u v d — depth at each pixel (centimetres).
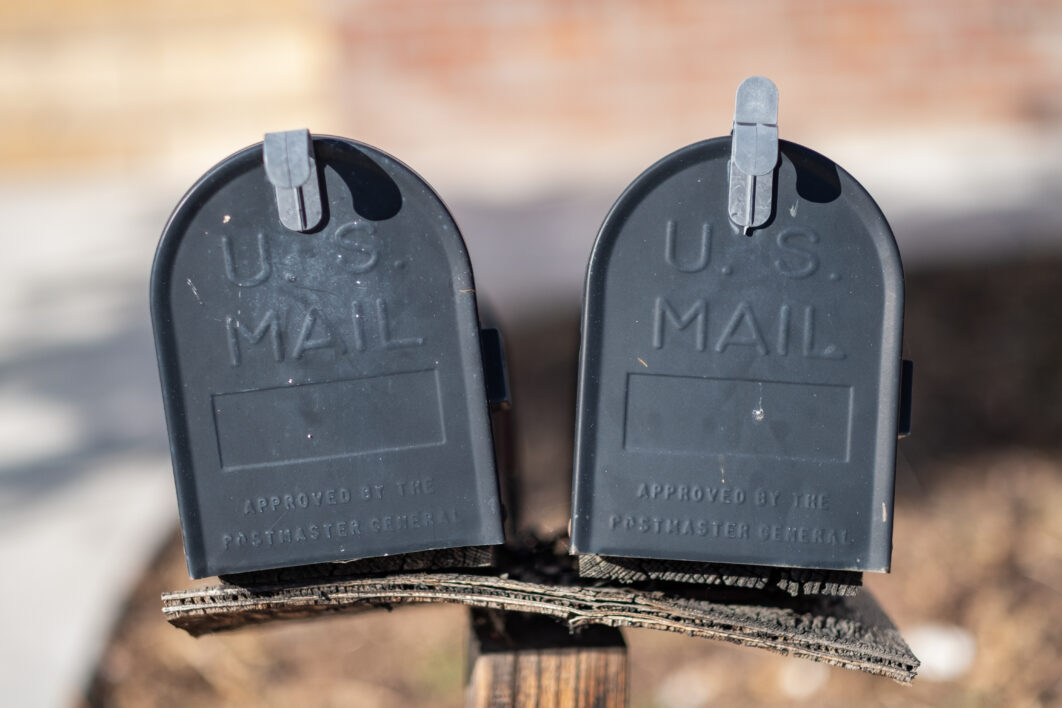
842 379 112
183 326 109
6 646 255
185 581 278
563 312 413
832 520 113
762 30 520
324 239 109
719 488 113
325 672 263
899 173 512
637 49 520
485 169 530
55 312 426
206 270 109
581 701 138
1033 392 368
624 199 110
